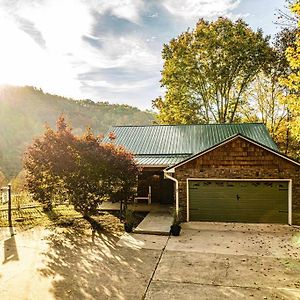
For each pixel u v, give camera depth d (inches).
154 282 324.2
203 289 308.2
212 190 578.9
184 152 720.3
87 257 396.2
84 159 534.0
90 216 616.7
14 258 390.0
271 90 1215.6
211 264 373.4
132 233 505.4
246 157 565.6
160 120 1405.0
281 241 465.1
